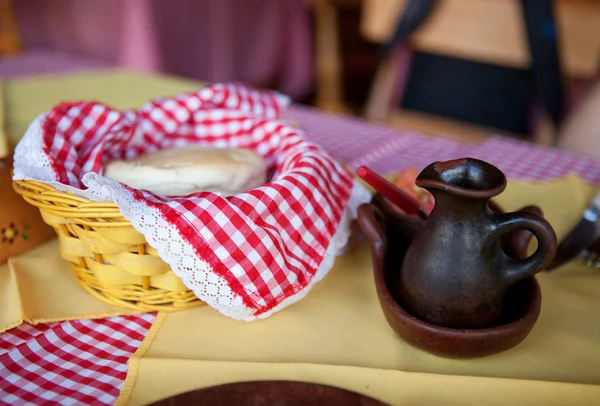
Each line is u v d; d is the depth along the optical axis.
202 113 0.76
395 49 1.70
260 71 2.23
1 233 0.64
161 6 1.70
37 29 1.86
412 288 0.50
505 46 1.54
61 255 0.63
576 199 0.80
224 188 0.60
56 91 1.20
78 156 0.65
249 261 0.52
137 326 0.57
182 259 0.50
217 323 0.56
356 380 0.49
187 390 0.48
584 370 0.51
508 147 1.03
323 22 2.76
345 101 2.88
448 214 0.47
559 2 1.51
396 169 0.91
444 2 1.57
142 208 0.49
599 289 0.62
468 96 1.76
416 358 0.52
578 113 1.29
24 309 0.57
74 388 0.48
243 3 2.03
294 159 0.62
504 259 0.49
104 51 1.79
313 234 0.57
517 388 0.48
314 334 0.55
